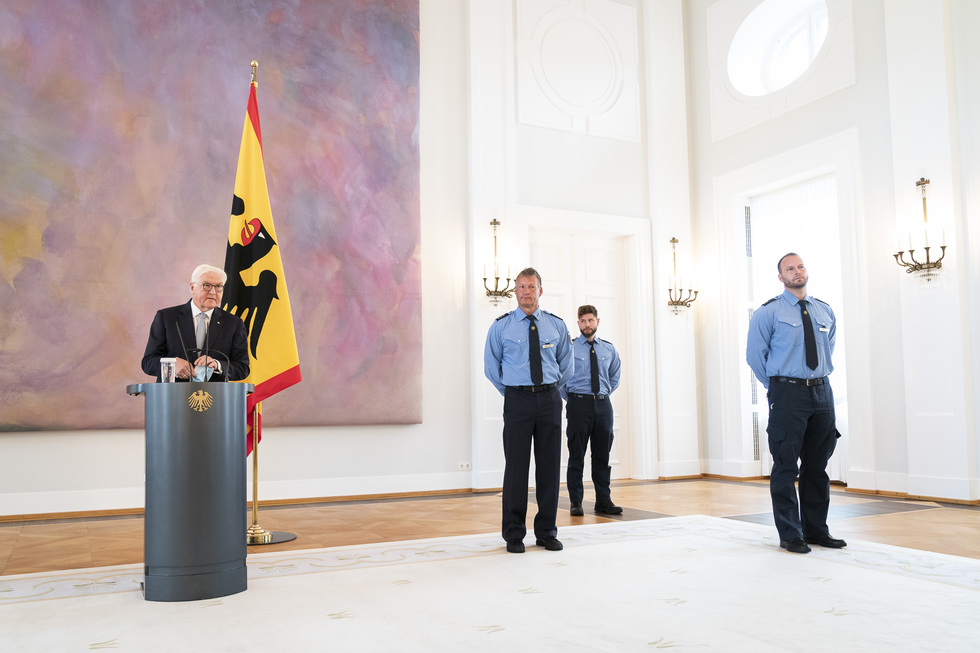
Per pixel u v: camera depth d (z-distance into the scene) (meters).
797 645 2.11
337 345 6.31
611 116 7.90
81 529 4.68
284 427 6.13
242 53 6.22
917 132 5.98
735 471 7.52
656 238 7.88
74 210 5.51
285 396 6.07
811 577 2.99
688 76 8.27
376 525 4.65
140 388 2.84
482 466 6.80
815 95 6.91
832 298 6.94
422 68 7.08
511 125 7.31
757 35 7.75
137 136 5.77
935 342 5.78
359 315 6.43
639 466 7.62
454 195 7.08
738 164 7.66
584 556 3.47
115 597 2.76
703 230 8.05
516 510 3.65
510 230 7.17
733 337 7.65
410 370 6.58
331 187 6.44
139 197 5.72
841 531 4.16
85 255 5.51
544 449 3.75
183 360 2.99
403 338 6.59
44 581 3.05
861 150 6.47
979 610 2.48
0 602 2.69
